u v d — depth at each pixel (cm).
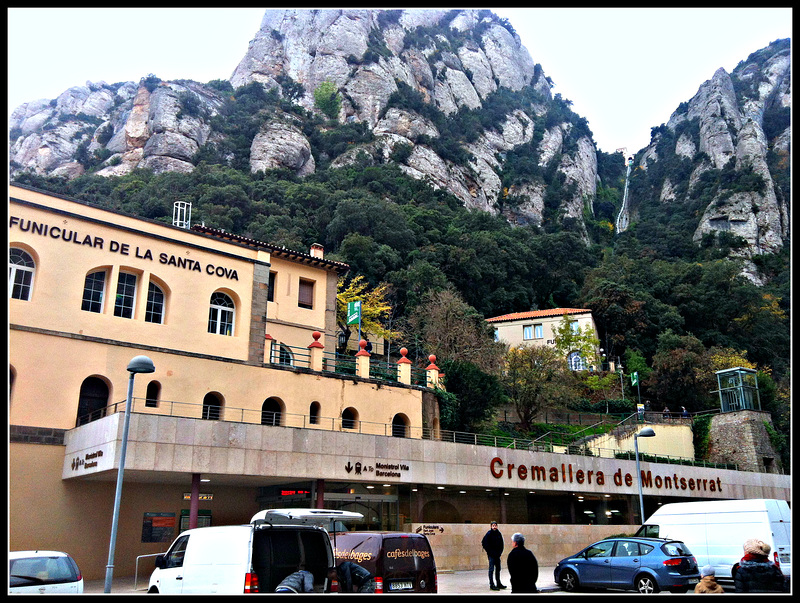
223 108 11869
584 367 6200
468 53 17962
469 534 2820
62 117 12444
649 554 1834
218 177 8662
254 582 1200
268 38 14650
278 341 3712
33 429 2431
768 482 4616
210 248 3128
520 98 18250
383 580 1404
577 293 9475
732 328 8406
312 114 13075
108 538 2481
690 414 5650
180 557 1367
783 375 7288
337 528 1667
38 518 2361
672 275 9300
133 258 2864
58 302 2609
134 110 10938
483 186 13925
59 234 2661
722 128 15425
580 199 15250
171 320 2925
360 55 14438
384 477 2814
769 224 12506
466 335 4988
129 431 2228
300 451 2609
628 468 3797
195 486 2366
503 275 8462
